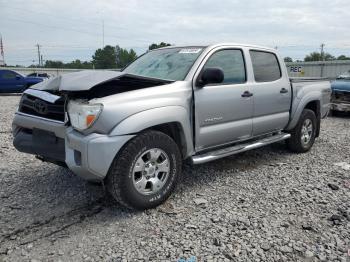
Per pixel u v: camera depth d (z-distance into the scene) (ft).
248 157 19.69
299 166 18.11
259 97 16.66
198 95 13.75
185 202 13.37
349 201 13.60
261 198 13.82
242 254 9.93
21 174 16.16
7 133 25.61
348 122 33.86
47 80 14.52
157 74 14.89
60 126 12.08
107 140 11.11
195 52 15.03
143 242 10.50
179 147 13.79
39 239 10.64
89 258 9.71
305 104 19.84
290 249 10.21
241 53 16.38
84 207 12.82
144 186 12.28
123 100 11.62
